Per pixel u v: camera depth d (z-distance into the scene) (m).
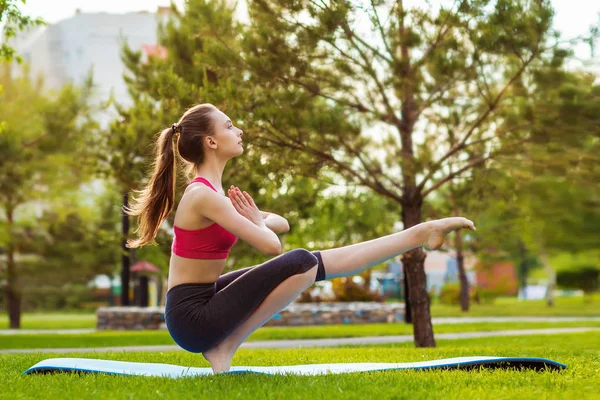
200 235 4.16
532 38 8.02
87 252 23.16
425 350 8.09
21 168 18.44
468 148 10.03
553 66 8.34
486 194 10.41
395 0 8.53
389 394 3.68
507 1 8.07
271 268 4.15
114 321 18.78
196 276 4.21
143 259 20.66
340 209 18.12
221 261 4.25
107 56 33.78
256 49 8.69
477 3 8.23
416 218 9.83
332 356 6.96
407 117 9.83
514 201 10.95
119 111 12.50
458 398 3.60
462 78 8.94
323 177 9.38
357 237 18.92
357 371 4.77
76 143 17.72
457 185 13.09
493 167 9.62
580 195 19.06
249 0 8.68
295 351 8.31
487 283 33.97
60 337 14.45
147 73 13.36
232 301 4.15
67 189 20.00
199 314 4.16
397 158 9.73
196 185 4.23
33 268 21.86
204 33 9.20
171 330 4.30
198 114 4.43
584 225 25.89
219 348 4.39
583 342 10.59
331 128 8.70
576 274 35.31
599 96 8.59
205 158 4.40
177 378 4.38
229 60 8.84
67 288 26.91
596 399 3.62
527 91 8.98
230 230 4.09
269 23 8.66
